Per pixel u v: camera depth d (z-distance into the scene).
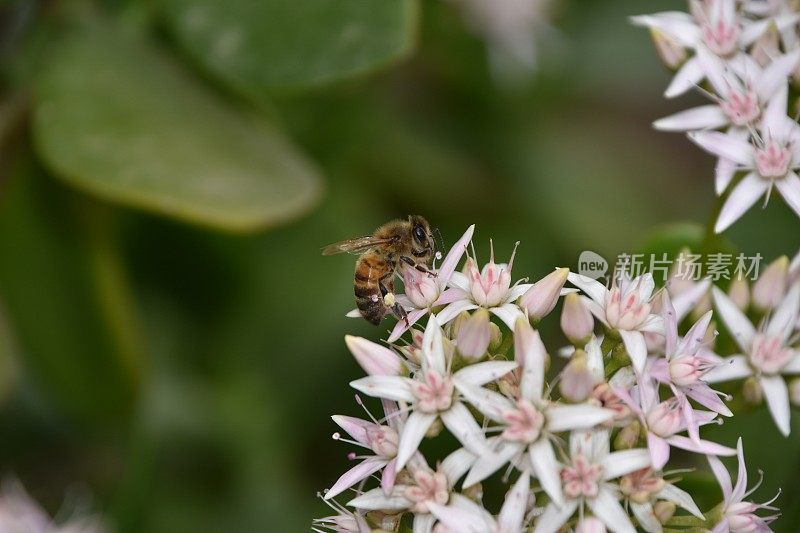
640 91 0.50
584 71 0.48
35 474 0.44
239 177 0.38
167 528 0.42
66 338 0.40
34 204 0.40
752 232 0.43
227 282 0.42
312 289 0.43
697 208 0.48
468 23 0.46
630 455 0.33
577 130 0.48
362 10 0.38
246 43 0.39
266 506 0.43
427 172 0.46
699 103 0.50
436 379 0.33
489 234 0.46
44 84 0.39
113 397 0.40
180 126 0.39
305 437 0.44
